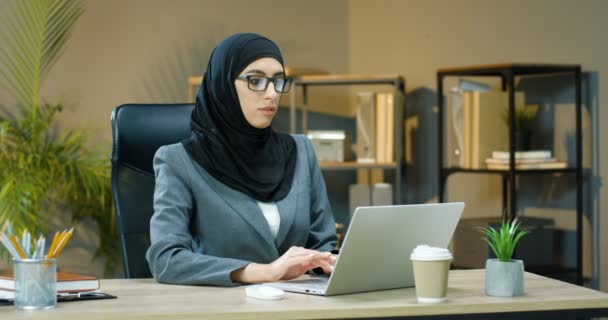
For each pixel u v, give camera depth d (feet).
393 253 4.97
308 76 12.36
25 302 4.36
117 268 12.18
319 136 12.63
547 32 11.05
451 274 5.82
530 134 11.23
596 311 4.75
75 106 12.19
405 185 12.99
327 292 4.79
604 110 10.33
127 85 12.51
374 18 13.51
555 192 11.01
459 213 5.29
